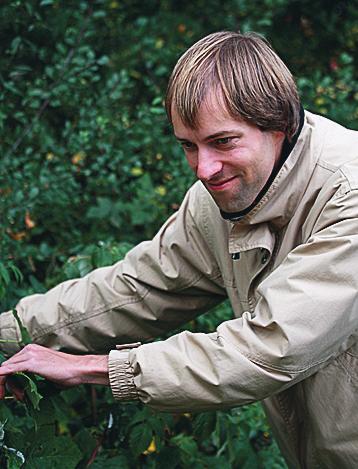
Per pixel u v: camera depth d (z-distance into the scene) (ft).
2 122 10.99
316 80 14.46
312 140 6.77
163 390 6.43
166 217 12.22
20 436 7.35
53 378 6.69
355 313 6.34
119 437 9.05
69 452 7.47
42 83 11.50
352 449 7.22
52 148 11.70
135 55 14.35
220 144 6.25
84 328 7.77
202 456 9.34
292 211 6.79
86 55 12.27
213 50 6.31
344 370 6.95
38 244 11.76
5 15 11.05
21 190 10.94
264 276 7.11
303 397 7.34
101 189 12.15
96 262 9.32
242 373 6.29
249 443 9.64
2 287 8.36
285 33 17.22
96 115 12.06
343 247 6.22
